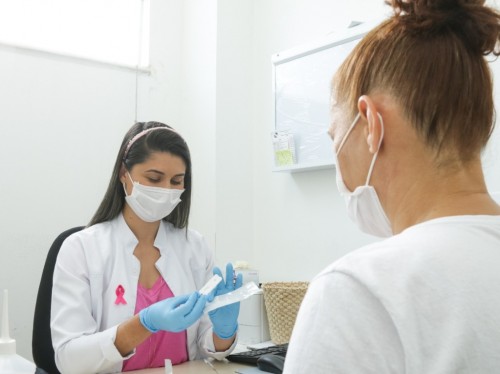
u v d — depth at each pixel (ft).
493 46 1.83
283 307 6.31
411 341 1.41
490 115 1.84
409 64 1.80
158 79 8.65
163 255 5.44
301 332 1.59
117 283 5.03
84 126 7.82
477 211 1.71
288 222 7.68
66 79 7.70
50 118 7.52
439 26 1.81
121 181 5.44
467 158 1.78
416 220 1.82
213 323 5.05
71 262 4.99
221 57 8.11
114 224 5.44
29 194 7.28
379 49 1.91
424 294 1.46
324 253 7.09
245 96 8.36
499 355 1.37
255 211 8.28
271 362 4.43
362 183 2.03
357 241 6.63
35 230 7.29
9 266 7.06
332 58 6.53
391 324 1.47
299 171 7.38
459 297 1.43
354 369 1.45
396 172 1.87
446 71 1.74
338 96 2.12
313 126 6.80
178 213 5.76
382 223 2.11
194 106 8.49
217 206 7.90
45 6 7.80
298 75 7.04
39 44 7.69
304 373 1.51
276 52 8.04
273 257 7.91
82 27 8.13
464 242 1.55
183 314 4.24
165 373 4.27
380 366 1.44
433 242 1.57
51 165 7.48
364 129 1.98
